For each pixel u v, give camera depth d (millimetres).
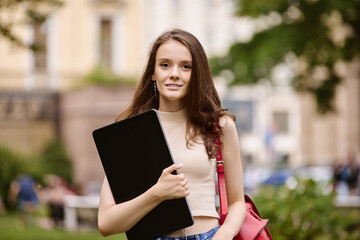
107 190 3740
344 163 22453
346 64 21656
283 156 58062
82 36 33969
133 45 34625
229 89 22750
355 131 41000
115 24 34375
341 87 22766
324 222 9102
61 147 30172
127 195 3641
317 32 20359
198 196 3695
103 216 3650
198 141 3771
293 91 22688
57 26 33625
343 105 40906
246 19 22234
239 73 22000
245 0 21438
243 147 51312
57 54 33531
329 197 9273
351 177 22234
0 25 12117
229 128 3842
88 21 34062
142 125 3592
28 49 12531
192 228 3695
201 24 59312
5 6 11789
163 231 3605
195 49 3779
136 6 34750
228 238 3688
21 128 31203
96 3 34094
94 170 29906
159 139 3562
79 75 33562
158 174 3568
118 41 34344
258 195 9336
